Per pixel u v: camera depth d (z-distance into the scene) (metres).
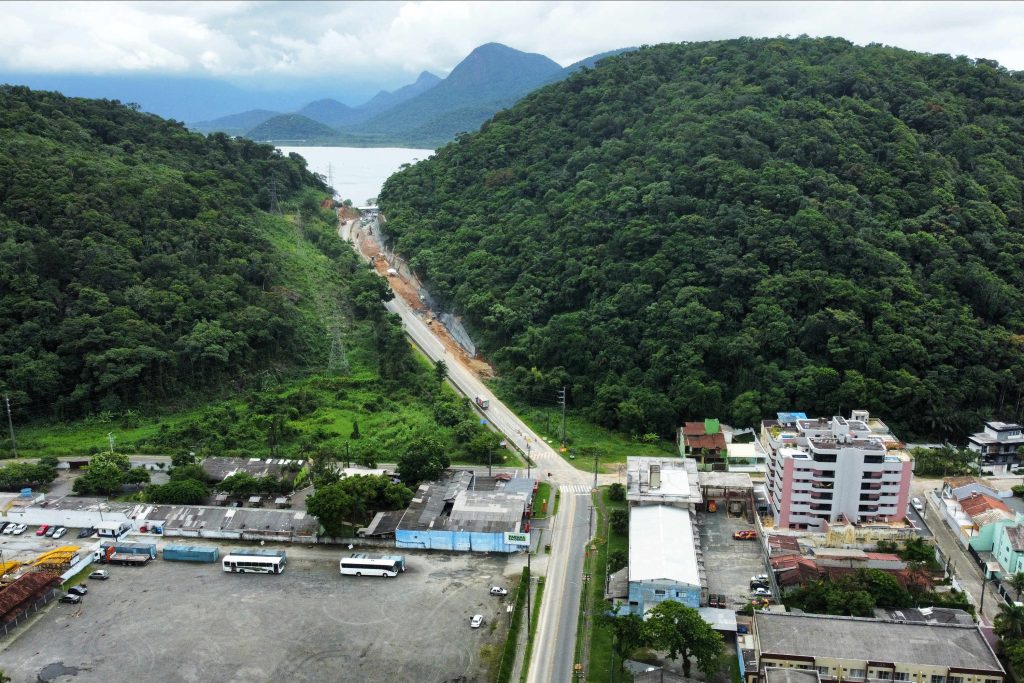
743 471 170.62
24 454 178.12
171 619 118.31
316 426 192.25
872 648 100.00
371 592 125.81
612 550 137.00
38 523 148.75
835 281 196.25
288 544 142.00
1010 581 118.38
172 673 105.69
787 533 137.25
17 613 116.50
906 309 194.38
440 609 120.69
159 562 136.00
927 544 130.25
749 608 117.31
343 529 142.75
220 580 129.88
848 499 137.50
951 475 168.38
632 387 198.88
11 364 190.00
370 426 193.00
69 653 110.00
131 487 163.88
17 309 195.12
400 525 140.75
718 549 139.00
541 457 179.88
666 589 117.06
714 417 189.00
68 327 195.12
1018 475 169.88
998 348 190.62
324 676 105.06
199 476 161.62
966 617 110.06
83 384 194.88
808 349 193.38
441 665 107.31
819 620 105.69
